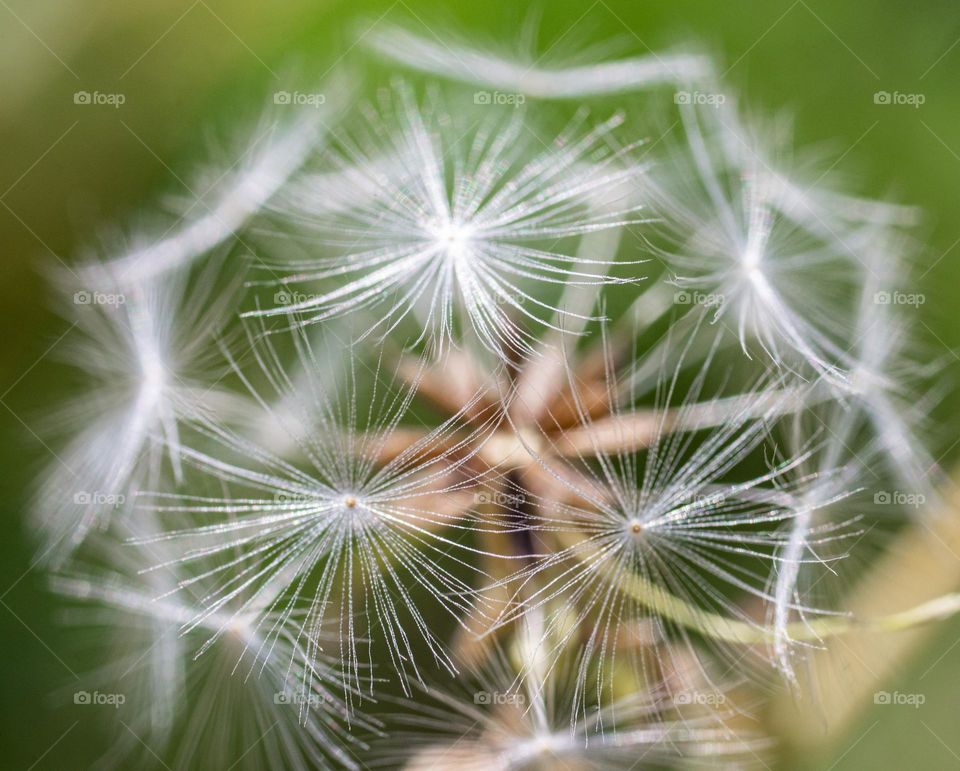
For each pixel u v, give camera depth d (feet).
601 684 0.36
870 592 0.37
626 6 0.39
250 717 0.37
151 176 0.38
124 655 0.37
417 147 0.37
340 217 0.37
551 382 0.36
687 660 0.36
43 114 0.38
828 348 0.37
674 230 0.37
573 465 0.36
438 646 0.36
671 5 0.39
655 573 0.36
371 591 0.36
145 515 0.37
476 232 0.36
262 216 0.37
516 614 0.36
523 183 0.37
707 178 0.37
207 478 0.37
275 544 0.36
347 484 0.36
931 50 0.39
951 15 0.39
